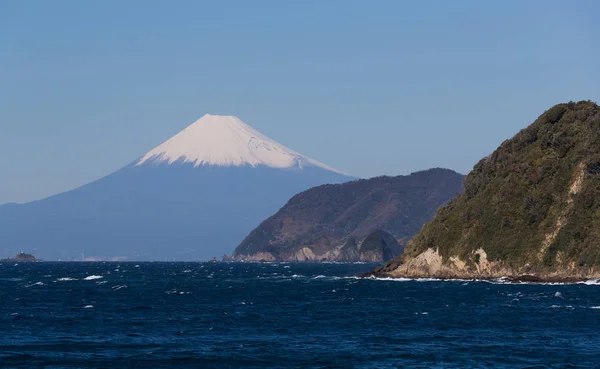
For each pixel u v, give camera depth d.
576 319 138.62
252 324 134.75
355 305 171.62
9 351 104.62
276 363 96.81
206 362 97.50
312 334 121.81
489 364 95.38
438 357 100.19
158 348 107.69
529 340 114.06
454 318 142.25
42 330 126.44
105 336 119.44
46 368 93.44
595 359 98.38
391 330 126.25
